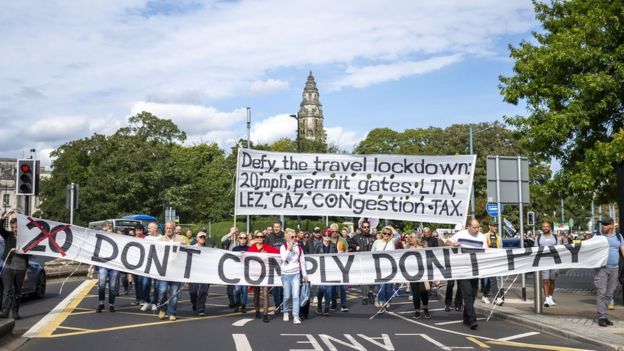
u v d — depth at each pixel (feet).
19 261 42.37
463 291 42.19
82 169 267.18
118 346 32.65
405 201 53.52
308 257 46.24
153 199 220.84
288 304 46.85
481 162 211.61
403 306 55.06
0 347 31.40
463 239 45.37
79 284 73.00
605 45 62.34
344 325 41.70
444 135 233.96
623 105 61.77
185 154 277.85
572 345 34.55
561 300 57.31
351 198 53.88
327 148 218.18
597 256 41.55
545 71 65.77
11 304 41.86
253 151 54.34
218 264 45.39
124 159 217.77
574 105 61.36
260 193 54.13
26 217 43.32
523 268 44.47
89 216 219.41
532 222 127.65
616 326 39.86
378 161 53.83
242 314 47.44
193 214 237.86
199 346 32.81
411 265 45.60
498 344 34.65
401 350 32.42
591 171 59.57
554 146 64.95
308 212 53.98
